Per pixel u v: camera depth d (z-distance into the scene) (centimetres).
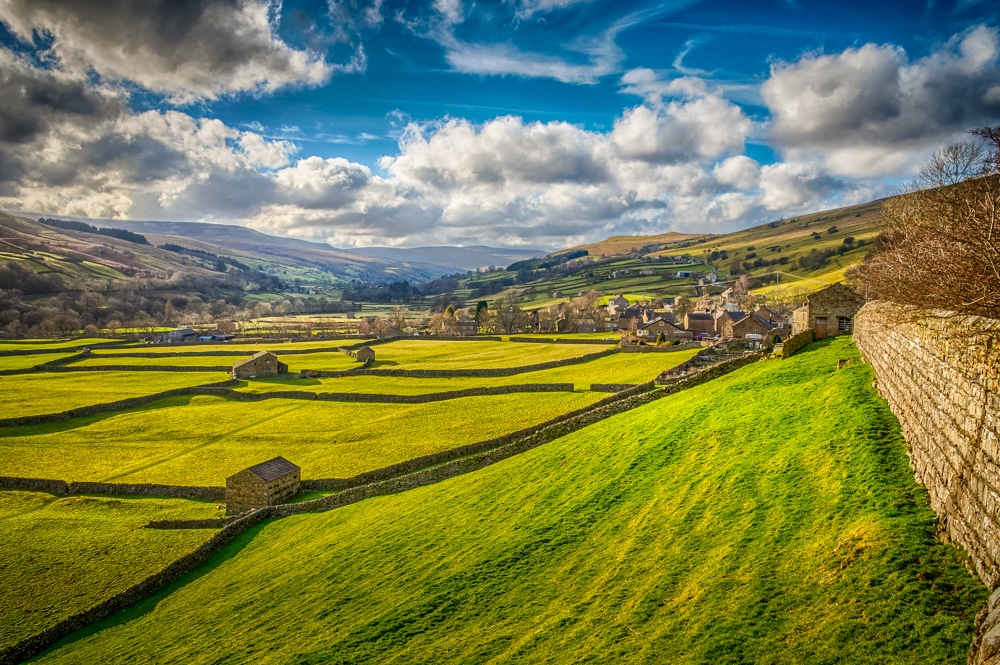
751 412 3716
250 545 4878
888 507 1994
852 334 5950
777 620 1739
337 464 6906
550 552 2911
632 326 18300
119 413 10462
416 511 4347
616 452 4028
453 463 5466
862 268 7356
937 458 1947
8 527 5756
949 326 2025
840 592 1712
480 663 2122
